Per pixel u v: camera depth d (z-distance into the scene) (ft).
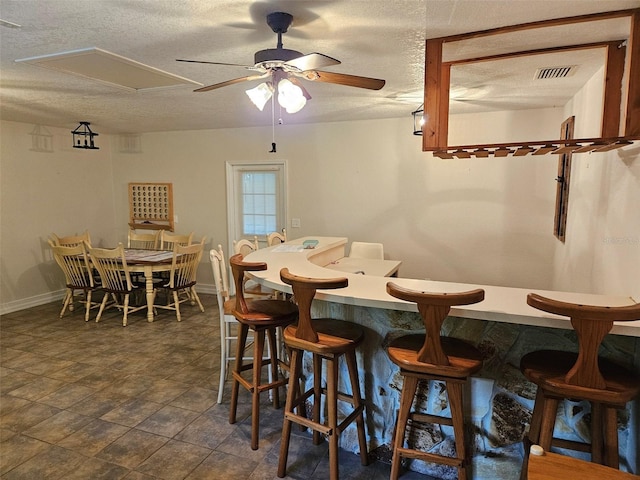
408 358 6.01
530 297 5.18
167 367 11.63
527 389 6.48
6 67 9.07
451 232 15.66
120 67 9.09
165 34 7.16
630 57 6.26
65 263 16.22
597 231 8.93
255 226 19.19
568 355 5.98
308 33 7.11
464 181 15.30
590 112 9.83
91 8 6.11
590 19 6.34
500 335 6.59
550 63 8.62
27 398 9.89
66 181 19.22
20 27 6.82
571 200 11.64
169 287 15.85
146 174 20.76
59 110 14.26
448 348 6.31
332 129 16.97
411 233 16.24
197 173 19.69
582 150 7.45
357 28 6.88
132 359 12.18
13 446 8.04
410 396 6.15
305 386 8.56
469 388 6.81
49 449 7.95
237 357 8.69
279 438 8.30
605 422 5.28
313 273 8.13
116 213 21.59
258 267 7.26
